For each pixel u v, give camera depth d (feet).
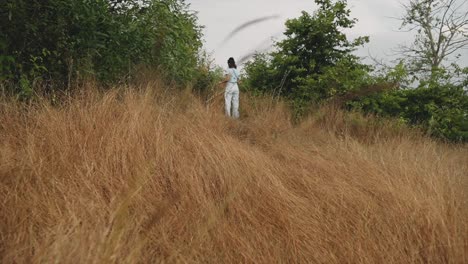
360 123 22.29
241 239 7.92
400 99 30.35
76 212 7.72
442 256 8.13
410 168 12.67
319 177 11.85
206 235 7.81
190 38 23.70
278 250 7.83
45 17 14.61
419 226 8.89
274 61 33.04
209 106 17.72
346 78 28.02
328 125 21.12
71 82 14.57
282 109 22.26
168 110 14.47
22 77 13.33
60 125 11.02
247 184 10.20
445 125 29.91
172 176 10.00
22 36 14.26
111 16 17.06
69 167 9.55
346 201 10.09
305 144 16.16
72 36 15.49
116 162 9.98
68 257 6.00
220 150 11.48
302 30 32.01
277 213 9.07
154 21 18.66
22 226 7.13
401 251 8.13
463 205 10.14
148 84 15.17
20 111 12.16
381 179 11.34
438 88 31.78
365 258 7.75
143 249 7.18
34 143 10.33
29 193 8.12
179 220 8.37
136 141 10.77
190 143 12.03
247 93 28.58
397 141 19.39
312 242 8.14
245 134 17.11
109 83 15.72
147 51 18.39
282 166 12.53
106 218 7.82
